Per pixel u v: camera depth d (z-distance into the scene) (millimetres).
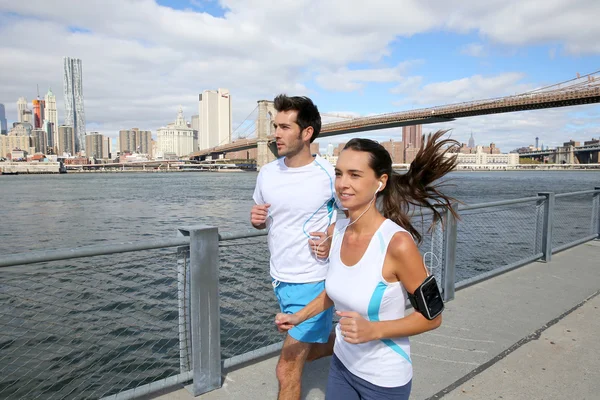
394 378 1392
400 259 1318
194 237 2188
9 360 4539
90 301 5758
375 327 1271
